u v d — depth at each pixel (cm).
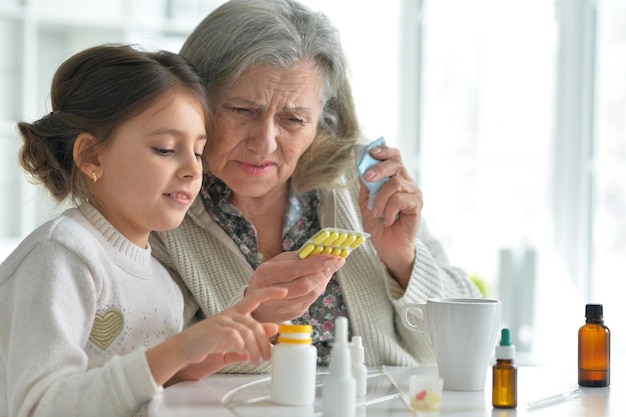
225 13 163
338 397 110
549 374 154
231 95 158
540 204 347
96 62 144
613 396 133
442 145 349
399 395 131
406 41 344
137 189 140
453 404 125
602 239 334
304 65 161
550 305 328
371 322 175
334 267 142
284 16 164
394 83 346
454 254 348
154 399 119
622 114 333
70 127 142
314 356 122
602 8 337
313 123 167
